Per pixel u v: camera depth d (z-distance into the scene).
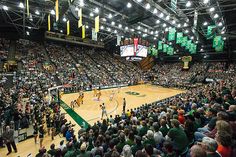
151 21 29.75
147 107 14.96
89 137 7.38
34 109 14.19
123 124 8.78
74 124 14.89
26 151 9.88
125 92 32.41
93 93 29.84
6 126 10.12
